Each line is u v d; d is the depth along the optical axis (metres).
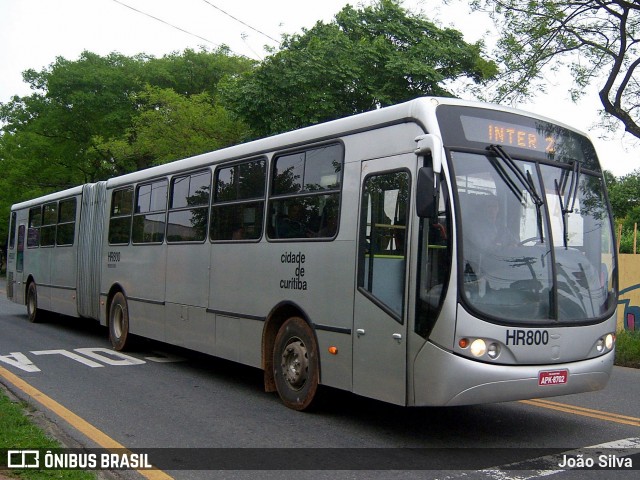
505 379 5.70
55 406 7.66
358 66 18.62
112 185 12.76
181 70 34.28
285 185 7.91
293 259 7.56
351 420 7.21
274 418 7.27
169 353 11.95
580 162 6.85
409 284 5.99
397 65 18.27
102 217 13.12
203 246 9.42
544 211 6.30
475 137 6.20
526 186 6.25
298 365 7.45
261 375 9.98
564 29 14.71
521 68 15.05
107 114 33.50
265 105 18.22
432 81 18.47
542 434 6.69
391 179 6.36
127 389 8.77
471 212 5.90
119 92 33.78
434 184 5.76
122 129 33.56
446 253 5.75
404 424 7.06
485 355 5.68
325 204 7.19
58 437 6.40
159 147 25.83
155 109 27.78
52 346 12.70
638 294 15.25
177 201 10.30
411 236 6.02
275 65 18.31
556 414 7.60
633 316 15.29
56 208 15.72
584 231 6.58
